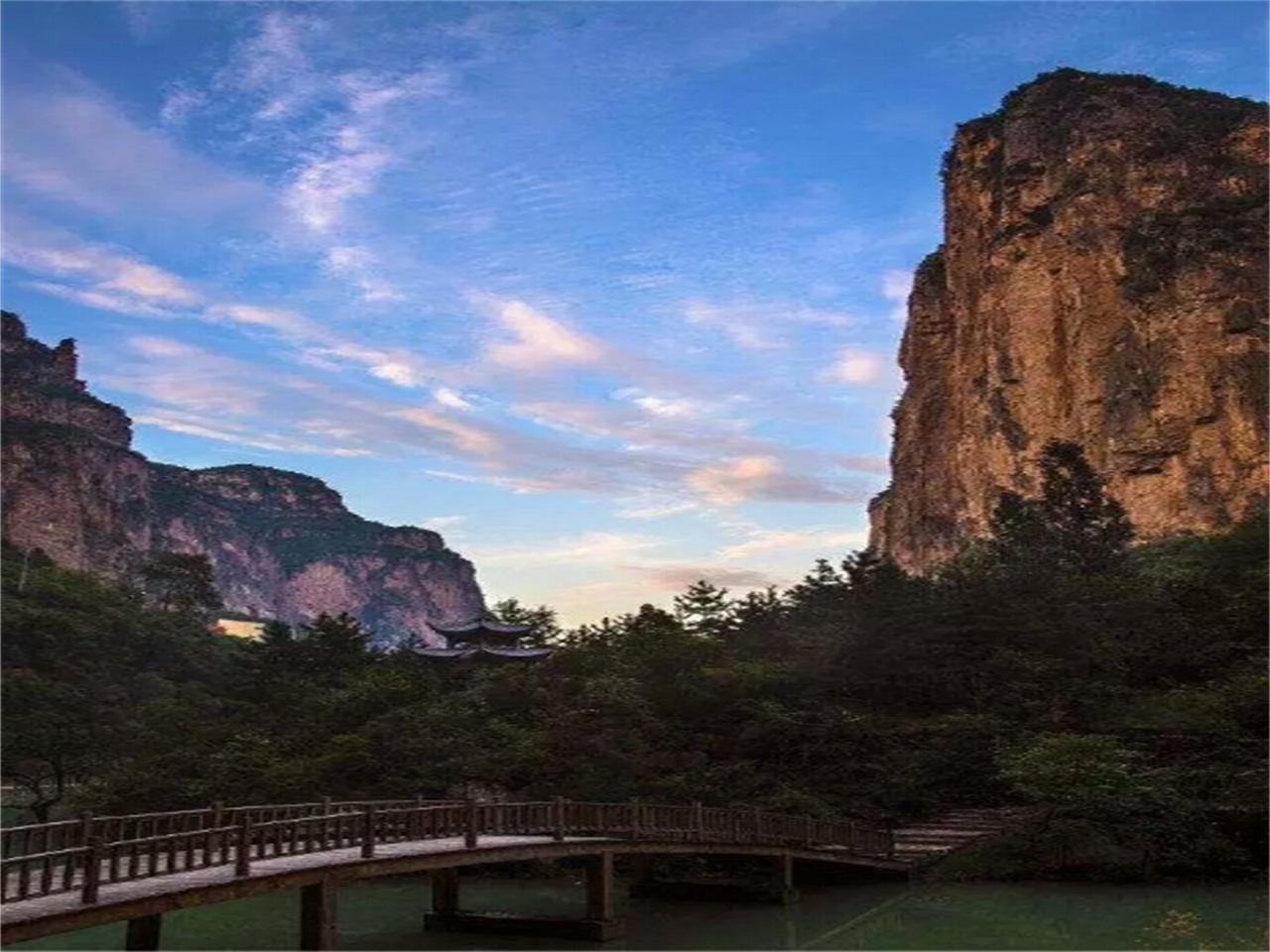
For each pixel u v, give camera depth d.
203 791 38.25
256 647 58.44
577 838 23.72
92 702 56.53
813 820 30.59
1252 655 41.34
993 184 109.12
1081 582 47.16
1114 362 93.00
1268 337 86.69
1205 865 30.64
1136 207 98.06
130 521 171.00
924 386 119.19
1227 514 83.19
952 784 38.25
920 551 113.62
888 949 22.73
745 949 22.80
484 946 22.80
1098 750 31.31
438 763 38.44
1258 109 101.06
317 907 17.67
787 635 50.75
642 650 47.22
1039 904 27.36
